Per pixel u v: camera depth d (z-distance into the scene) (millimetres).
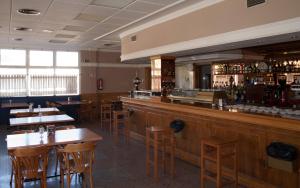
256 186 3584
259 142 3551
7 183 3992
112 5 4797
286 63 6594
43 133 3957
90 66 10945
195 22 4770
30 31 7145
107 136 7207
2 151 5719
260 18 3609
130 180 4031
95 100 11062
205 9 4543
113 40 8688
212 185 3801
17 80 9609
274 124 3213
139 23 6277
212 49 4965
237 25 3945
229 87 7320
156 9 5059
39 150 3105
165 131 4184
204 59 6688
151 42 6180
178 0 4516
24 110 6961
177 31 5250
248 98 6555
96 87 11102
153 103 5828
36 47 9836
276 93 6160
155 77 6602
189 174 4266
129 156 5305
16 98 9508
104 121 9492
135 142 6500
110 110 8336
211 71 8352
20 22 6070
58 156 4137
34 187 3832
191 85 8461
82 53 10758
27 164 3123
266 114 3477
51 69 10242
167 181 3977
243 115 3607
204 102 4824
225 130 4074
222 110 3982
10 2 4562
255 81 7262
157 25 5934
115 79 11531
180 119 5078
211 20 4410
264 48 6363
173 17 5355
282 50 6562
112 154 5445
